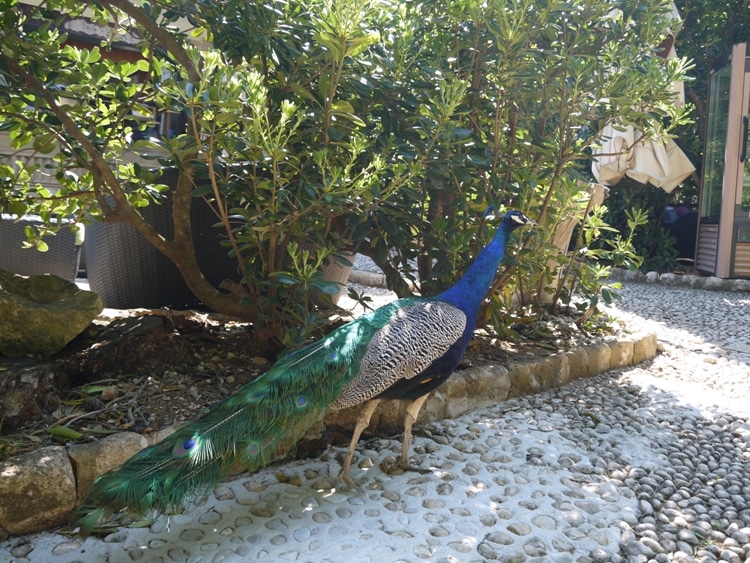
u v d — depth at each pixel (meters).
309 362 3.12
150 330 4.27
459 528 3.14
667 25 5.22
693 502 3.60
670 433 4.43
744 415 4.82
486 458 3.84
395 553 2.91
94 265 5.34
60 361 3.79
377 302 6.93
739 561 3.11
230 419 2.92
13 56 3.88
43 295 4.14
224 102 3.35
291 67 4.16
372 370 3.21
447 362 3.41
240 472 3.54
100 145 4.42
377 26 4.88
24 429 3.37
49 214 4.61
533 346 5.49
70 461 3.05
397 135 4.48
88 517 2.51
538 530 3.18
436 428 4.20
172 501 2.66
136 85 4.42
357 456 3.80
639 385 5.33
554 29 4.88
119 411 3.59
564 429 4.32
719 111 10.56
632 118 4.95
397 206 4.38
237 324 5.00
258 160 3.77
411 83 4.62
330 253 4.21
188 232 4.43
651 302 9.05
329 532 3.05
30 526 2.92
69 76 4.05
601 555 3.03
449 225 4.80
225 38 4.01
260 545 2.93
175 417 3.60
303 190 4.05
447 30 5.02
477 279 3.71
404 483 3.52
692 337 7.23
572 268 6.57
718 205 10.43
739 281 10.02
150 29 4.04
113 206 4.88
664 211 11.38
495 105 5.10
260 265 4.51
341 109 3.94
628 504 3.49
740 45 9.80
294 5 4.19
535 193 5.23
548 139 5.02
